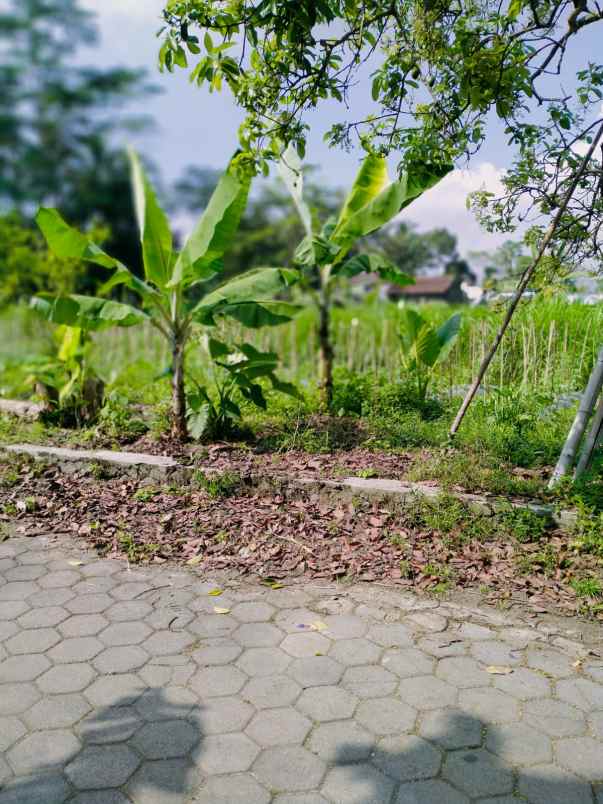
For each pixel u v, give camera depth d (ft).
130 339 38.29
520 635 11.69
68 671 10.60
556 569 13.64
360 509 16.22
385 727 9.24
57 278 36.73
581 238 15.15
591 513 14.44
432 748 8.81
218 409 21.76
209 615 12.41
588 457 15.96
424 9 12.71
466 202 14.98
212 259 19.72
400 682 10.30
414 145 13.09
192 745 8.87
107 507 17.29
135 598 13.07
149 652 11.15
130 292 46.29
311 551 14.88
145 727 9.23
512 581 13.42
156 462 18.65
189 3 12.64
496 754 8.70
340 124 13.69
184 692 10.05
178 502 17.33
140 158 20.83
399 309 40.68
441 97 13.17
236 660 10.91
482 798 7.94
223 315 20.85
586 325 26.53
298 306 22.59
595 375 15.65
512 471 17.61
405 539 15.05
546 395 23.86
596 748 8.82
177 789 8.09
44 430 22.53
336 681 10.33
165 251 20.31
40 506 17.52
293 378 31.53
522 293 16.46
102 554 15.05
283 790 8.07
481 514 15.26
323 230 25.00
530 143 13.35
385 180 23.17
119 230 59.36
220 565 14.46
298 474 17.69
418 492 15.84
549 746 8.85
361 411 23.97
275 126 14.48
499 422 21.04
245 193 19.12
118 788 8.11
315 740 8.96
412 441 20.34
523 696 9.95
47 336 36.70
